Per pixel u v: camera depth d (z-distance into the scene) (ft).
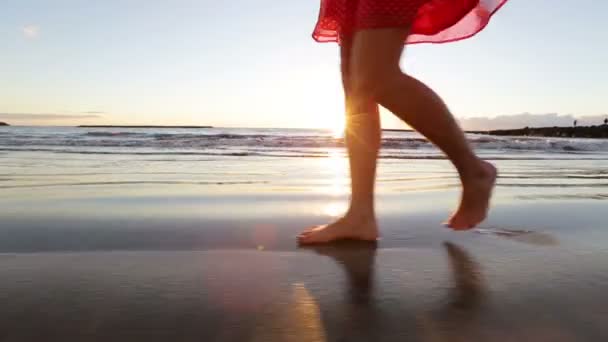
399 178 15.58
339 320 3.77
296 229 7.18
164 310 3.95
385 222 7.66
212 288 4.47
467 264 5.28
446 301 4.17
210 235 6.73
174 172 17.01
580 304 4.09
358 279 4.76
